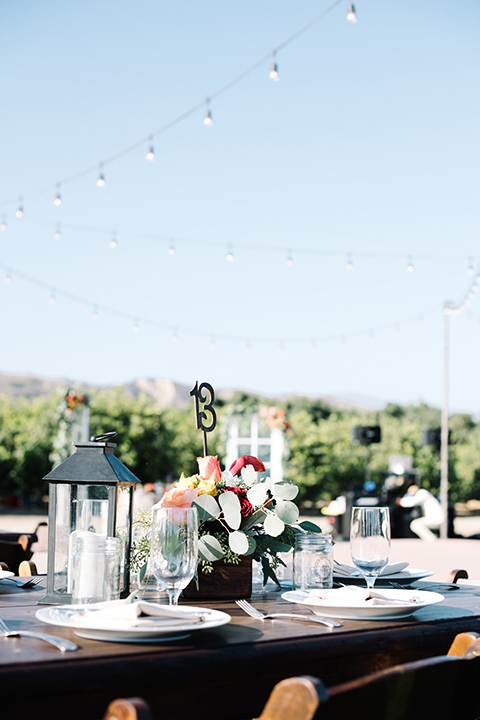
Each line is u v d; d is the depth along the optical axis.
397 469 13.94
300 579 1.74
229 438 15.75
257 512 1.76
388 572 2.02
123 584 1.64
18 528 13.73
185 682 1.15
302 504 23.58
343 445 23.05
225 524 1.73
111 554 1.50
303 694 0.86
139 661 1.10
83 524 1.59
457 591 1.97
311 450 22.69
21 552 2.93
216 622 1.25
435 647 1.43
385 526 1.63
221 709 1.18
